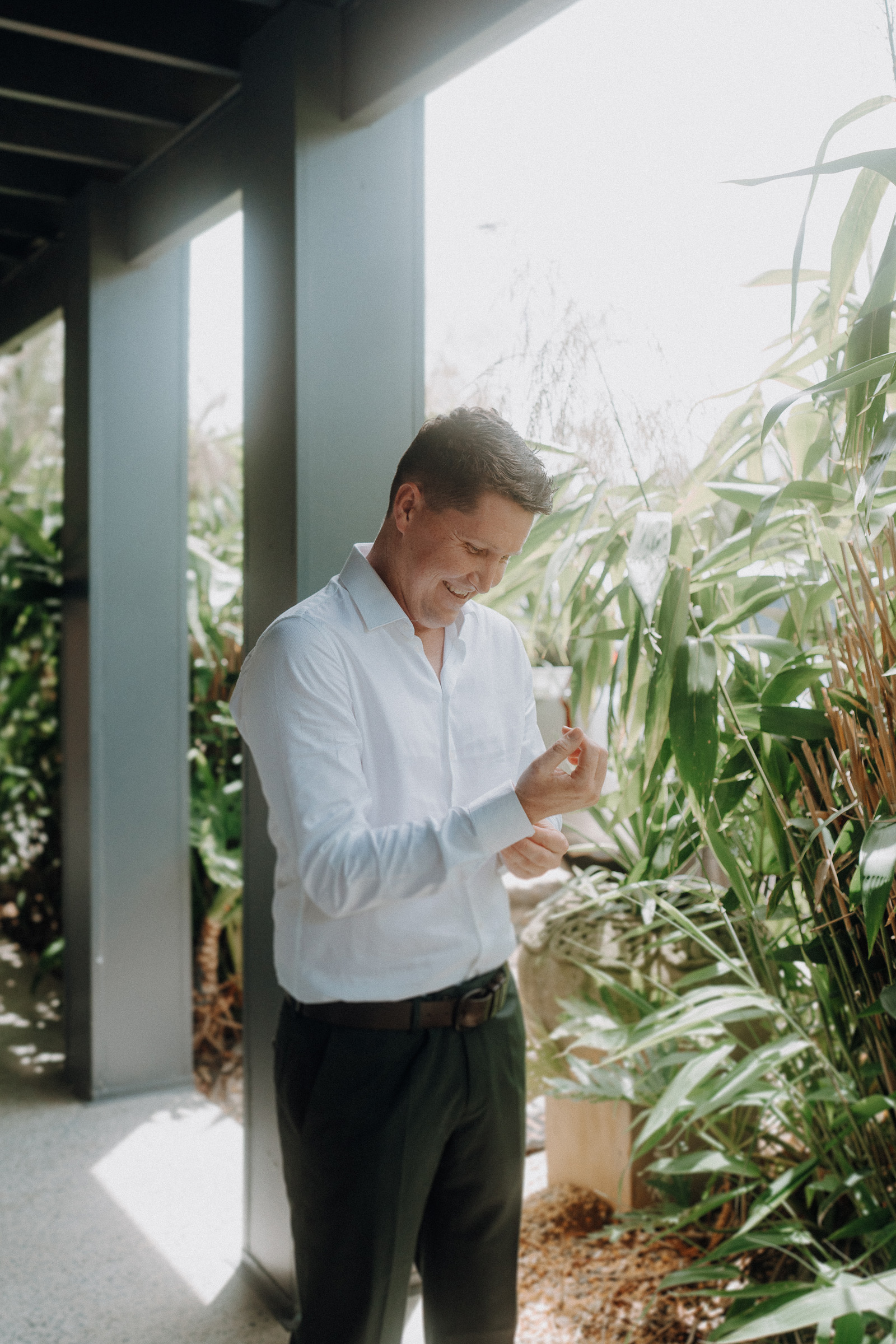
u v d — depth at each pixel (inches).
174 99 105.7
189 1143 115.5
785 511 64.9
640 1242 86.5
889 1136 66.2
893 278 52.7
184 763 130.1
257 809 88.2
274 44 85.4
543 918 96.7
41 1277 90.7
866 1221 62.9
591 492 75.2
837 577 59.1
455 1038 56.4
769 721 60.7
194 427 168.9
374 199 86.2
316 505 83.2
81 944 127.6
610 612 75.6
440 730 57.3
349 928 55.1
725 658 68.8
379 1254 55.1
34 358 245.6
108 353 124.3
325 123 83.7
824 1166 71.0
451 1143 58.6
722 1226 84.1
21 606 167.0
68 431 129.5
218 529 166.4
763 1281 76.2
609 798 74.7
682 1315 77.7
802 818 62.1
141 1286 89.5
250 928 89.5
